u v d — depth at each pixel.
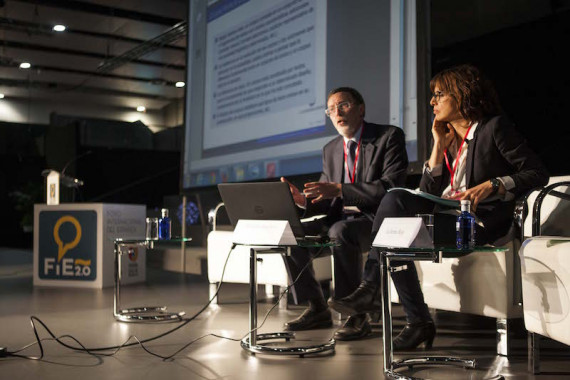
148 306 3.32
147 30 10.20
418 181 3.68
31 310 3.18
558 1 4.94
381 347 2.17
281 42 3.93
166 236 2.96
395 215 2.01
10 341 2.32
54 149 10.85
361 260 2.32
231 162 4.34
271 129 3.97
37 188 11.84
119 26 9.99
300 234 2.12
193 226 6.15
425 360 1.87
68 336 2.17
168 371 1.81
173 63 12.06
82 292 4.03
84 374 1.78
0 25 9.53
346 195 2.38
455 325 2.66
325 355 2.04
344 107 2.60
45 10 9.17
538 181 1.95
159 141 10.93
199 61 4.80
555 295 1.64
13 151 12.98
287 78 3.86
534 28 5.13
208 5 4.73
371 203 2.39
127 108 15.20
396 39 3.12
